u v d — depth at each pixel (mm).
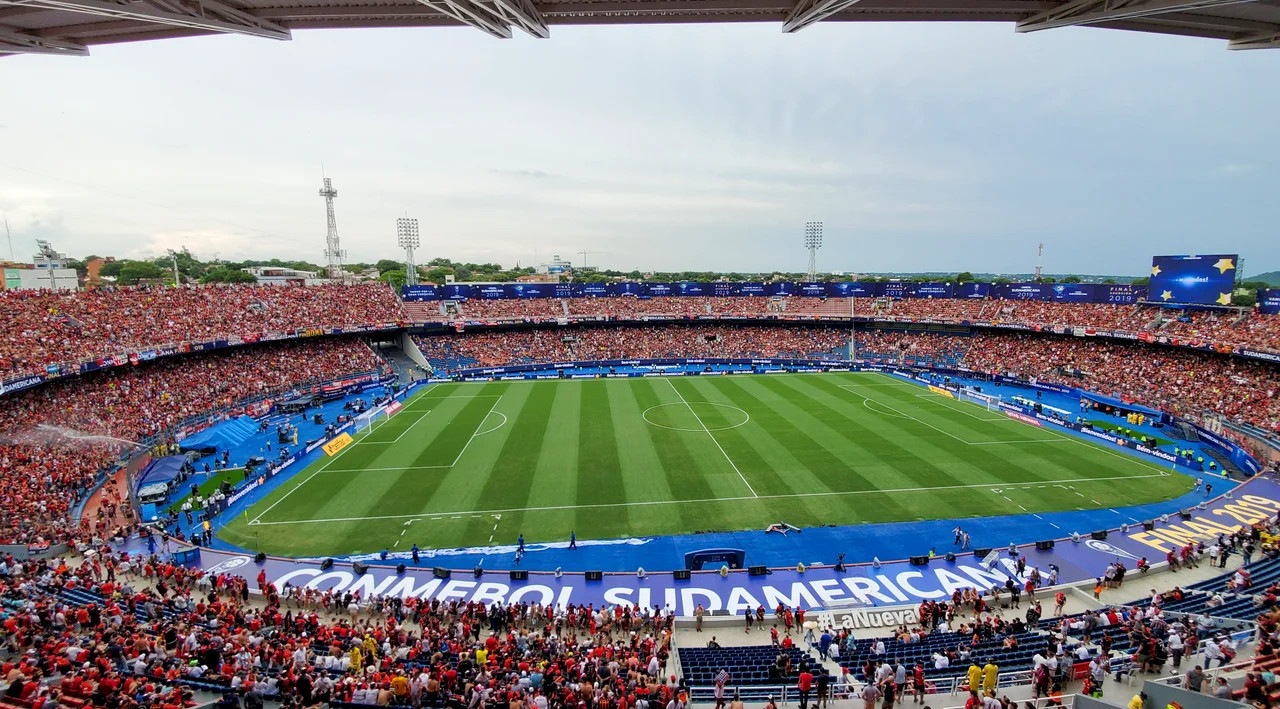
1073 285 85438
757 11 21484
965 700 18516
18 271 85188
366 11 21156
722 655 23156
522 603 26219
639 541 34594
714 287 111500
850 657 22484
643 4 20750
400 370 87875
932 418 60344
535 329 104375
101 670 16625
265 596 27656
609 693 17656
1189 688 16234
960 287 99750
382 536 35219
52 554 30266
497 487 42219
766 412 62938
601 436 54219
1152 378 66562
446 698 17500
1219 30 22828
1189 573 29750
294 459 48250
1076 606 27344
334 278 117688
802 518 37250
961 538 33969
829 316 104562
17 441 42562
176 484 42906
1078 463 46562
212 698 16562
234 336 68375
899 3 20766
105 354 53656
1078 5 19938
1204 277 66375
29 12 19906
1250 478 42625
